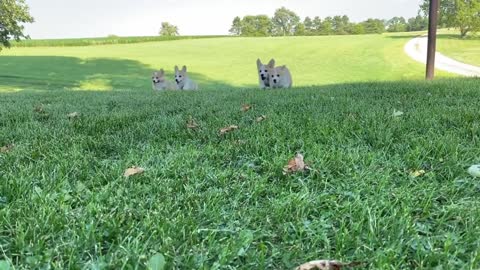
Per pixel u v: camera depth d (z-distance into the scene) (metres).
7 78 26.30
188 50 47.38
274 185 1.96
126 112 4.25
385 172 2.04
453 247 1.33
